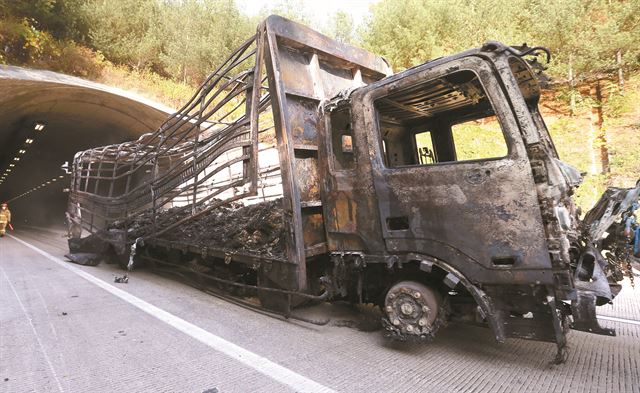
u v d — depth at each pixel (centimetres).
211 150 484
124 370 283
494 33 1202
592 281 252
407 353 310
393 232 305
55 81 1332
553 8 1112
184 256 621
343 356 305
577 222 310
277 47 375
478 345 325
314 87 413
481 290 266
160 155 638
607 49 1077
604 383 248
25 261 849
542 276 241
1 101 1349
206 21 2233
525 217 245
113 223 765
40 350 322
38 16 1648
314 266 412
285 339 346
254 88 404
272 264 391
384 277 337
